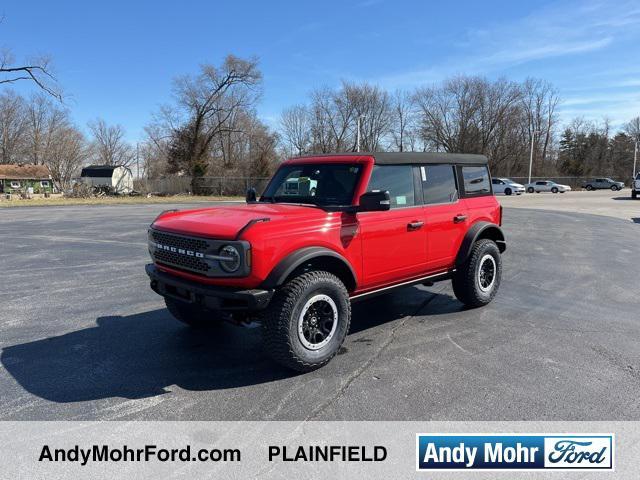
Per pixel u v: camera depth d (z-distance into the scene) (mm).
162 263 4375
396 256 4816
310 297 3969
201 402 3578
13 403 3572
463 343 4812
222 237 3730
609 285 7449
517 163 70562
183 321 5203
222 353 4582
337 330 4203
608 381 3906
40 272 8453
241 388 3814
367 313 5902
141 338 5008
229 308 3752
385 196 4059
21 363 4340
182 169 50781
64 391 3775
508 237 13375
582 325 5406
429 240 5191
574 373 4066
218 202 37531
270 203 4969
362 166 4574
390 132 70000
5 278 7945
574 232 14734
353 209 4316
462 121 66750
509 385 3834
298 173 5078
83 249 11109
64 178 76250
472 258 5785
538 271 8555
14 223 17281
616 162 82250
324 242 4121
